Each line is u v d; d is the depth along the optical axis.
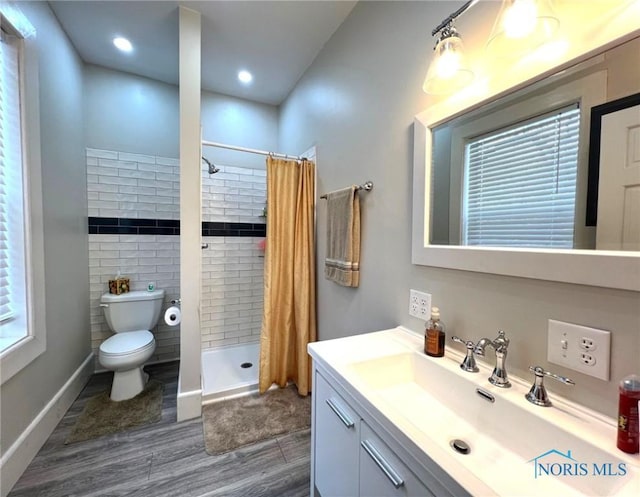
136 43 2.08
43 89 1.67
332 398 0.99
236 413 1.86
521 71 0.83
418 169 1.18
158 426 1.73
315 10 1.71
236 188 2.87
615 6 0.65
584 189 0.71
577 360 0.70
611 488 0.55
